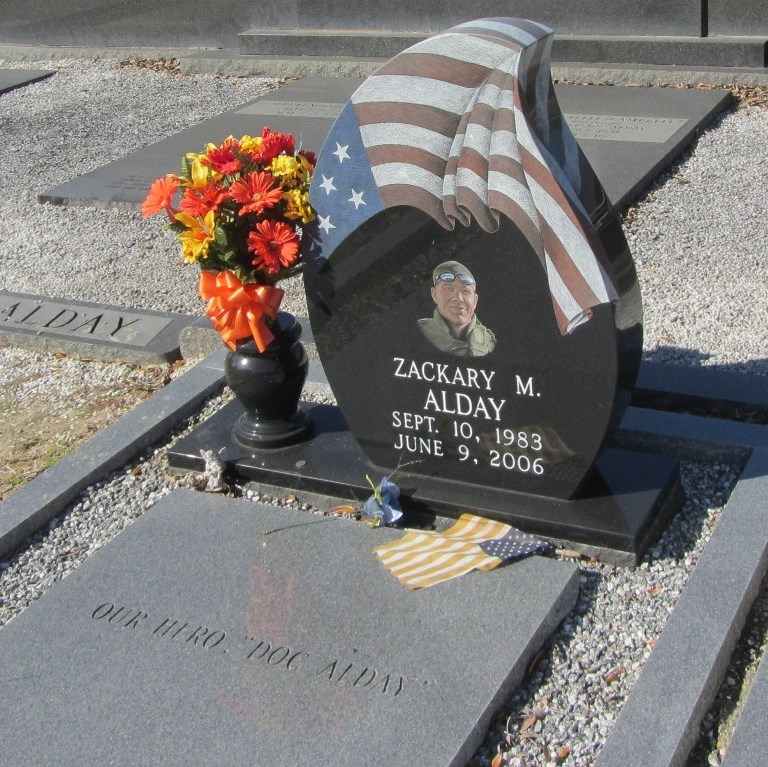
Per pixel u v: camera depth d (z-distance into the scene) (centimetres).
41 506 273
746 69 534
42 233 445
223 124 545
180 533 254
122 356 345
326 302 255
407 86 231
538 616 222
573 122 489
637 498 247
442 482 261
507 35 226
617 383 234
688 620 219
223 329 262
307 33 655
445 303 243
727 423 274
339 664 215
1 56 760
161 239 428
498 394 246
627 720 202
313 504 269
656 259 371
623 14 568
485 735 206
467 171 230
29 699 214
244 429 280
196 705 210
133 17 724
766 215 393
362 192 241
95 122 592
